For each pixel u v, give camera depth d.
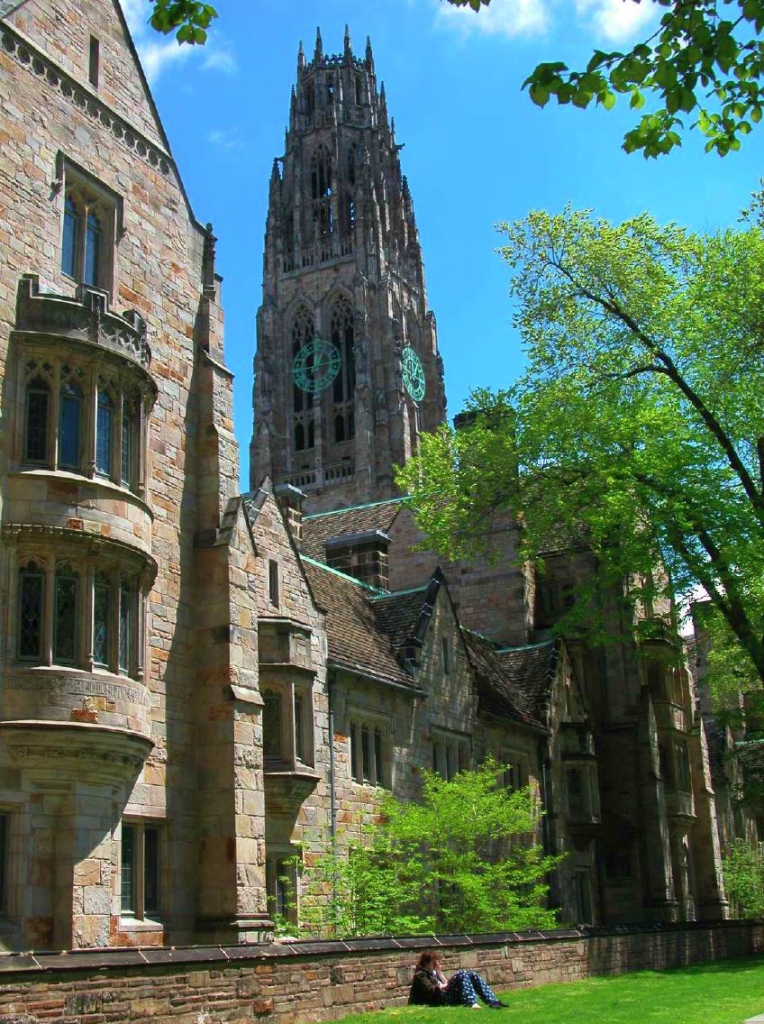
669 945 36.56
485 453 39.06
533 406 38.38
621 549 36.75
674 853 52.47
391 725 35.62
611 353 37.78
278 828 29.50
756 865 59.72
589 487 36.53
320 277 138.38
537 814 42.94
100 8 28.52
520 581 51.16
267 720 30.34
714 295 36.19
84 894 22.36
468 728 40.00
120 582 24.33
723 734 71.06
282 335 138.88
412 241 147.50
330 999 20.31
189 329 29.69
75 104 27.03
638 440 36.91
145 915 24.73
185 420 28.83
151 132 29.69
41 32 26.41
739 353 35.84
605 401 37.47
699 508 34.59
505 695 44.66
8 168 24.62
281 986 19.14
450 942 24.53
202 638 27.56
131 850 24.67
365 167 140.00
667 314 36.97
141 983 16.28
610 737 51.94
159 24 11.27
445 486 40.78
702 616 36.66
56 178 25.94
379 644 37.66
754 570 34.50
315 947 20.36
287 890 29.41
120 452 24.86
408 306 142.12
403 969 22.77
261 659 30.44
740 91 11.48
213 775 26.59
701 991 25.27
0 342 23.50
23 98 25.42
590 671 52.75
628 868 49.94
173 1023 16.72
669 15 10.70
